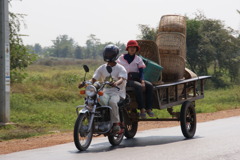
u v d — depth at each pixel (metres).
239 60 56.34
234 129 14.62
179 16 15.10
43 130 16.83
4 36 17.56
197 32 56.78
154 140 12.65
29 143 12.82
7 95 17.56
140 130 16.03
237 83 56.47
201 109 26.14
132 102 12.53
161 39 14.73
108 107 10.66
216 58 56.75
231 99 34.12
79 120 10.34
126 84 11.72
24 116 20.70
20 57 35.06
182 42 14.72
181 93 14.00
